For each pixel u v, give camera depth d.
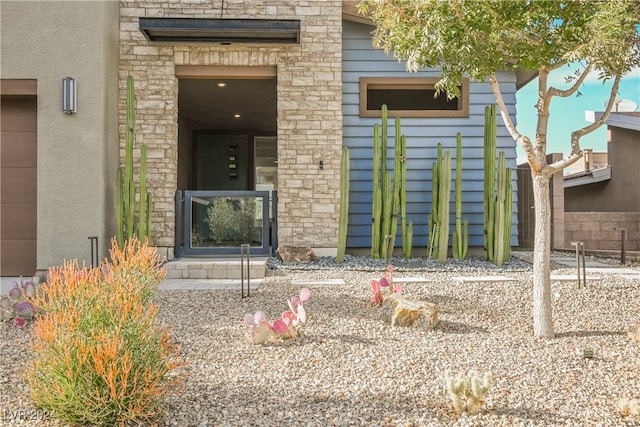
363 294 5.71
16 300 4.93
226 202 8.48
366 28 9.26
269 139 13.85
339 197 8.63
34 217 7.85
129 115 7.67
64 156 7.66
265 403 3.00
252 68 8.80
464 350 3.94
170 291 6.00
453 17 4.25
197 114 12.19
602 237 11.57
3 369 3.53
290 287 6.12
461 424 2.75
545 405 2.99
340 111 8.70
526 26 4.40
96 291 2.91
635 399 2.92
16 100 7.84
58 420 2.70
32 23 7.65
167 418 2.78
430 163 9.26
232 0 8.67
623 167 15.30
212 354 3.84
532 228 10.77
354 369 3.55
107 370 2.62
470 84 9.31
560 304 5.27
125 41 8.56
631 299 5.40
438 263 7.89
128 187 7.66
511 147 9.34
